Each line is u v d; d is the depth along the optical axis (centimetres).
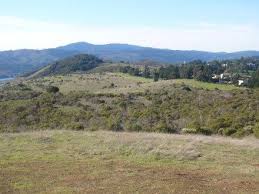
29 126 4281
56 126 4100
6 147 2017
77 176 1457
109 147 1980
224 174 1512
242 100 5469
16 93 8475
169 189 1288
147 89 8775
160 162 1723
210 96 6450
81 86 11456
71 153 1886
